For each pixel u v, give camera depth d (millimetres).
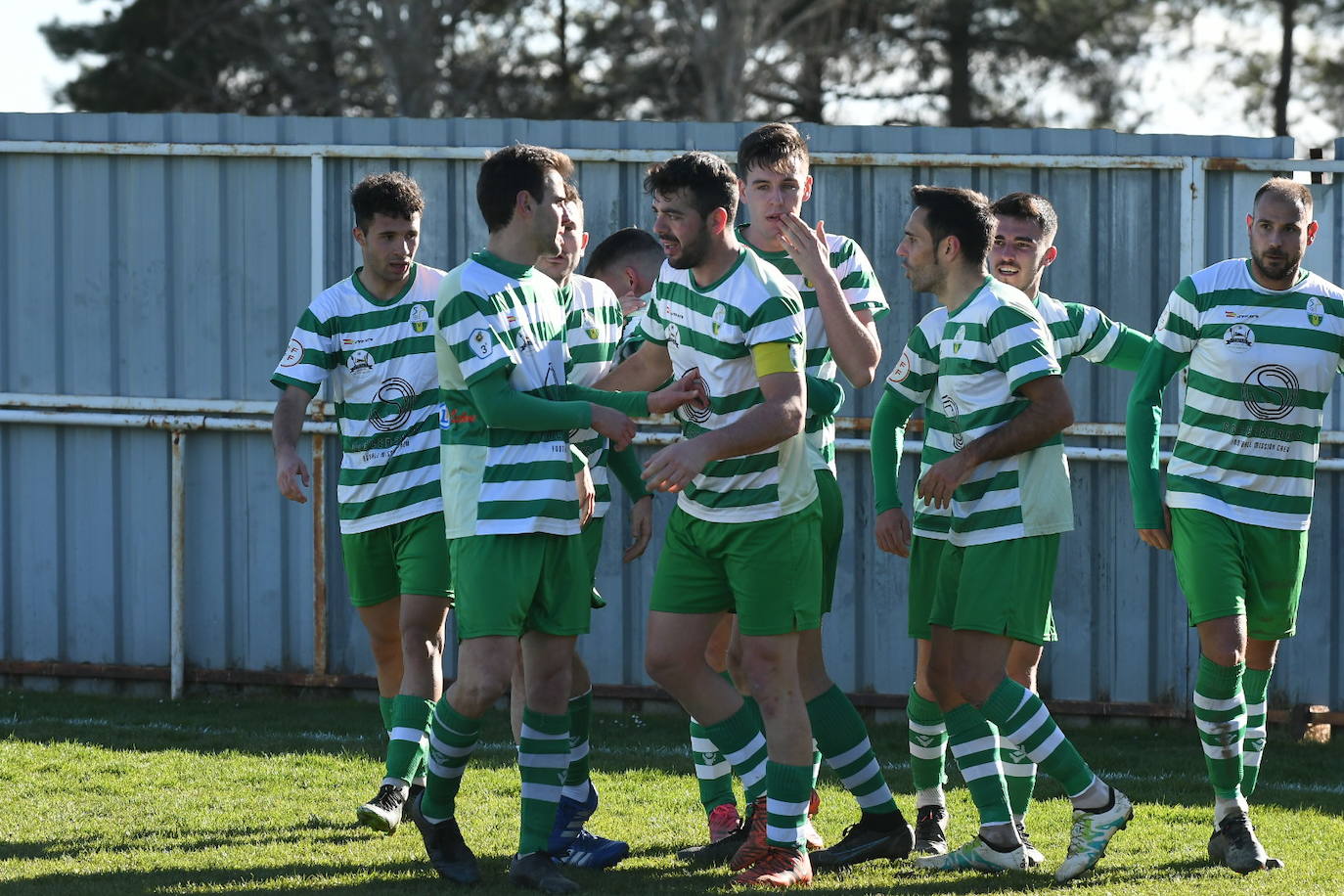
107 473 30250
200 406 29859
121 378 30172
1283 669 27688
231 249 29812
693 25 79125
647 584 29078
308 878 16672
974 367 17422
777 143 17641
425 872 17047
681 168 16047
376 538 19641
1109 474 27984
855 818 20344
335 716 27891
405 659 19203
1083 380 28000
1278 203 18109
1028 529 17156
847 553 28562
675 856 18281
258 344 29797
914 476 28281
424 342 19641
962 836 19500
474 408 16531
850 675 28609
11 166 30141
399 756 18906
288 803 20734
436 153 29094
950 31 93125
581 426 16078
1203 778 23750
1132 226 27969
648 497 19844
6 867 17094
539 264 18531
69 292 30188
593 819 20297
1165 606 28000
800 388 16047
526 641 16828
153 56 98812
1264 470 18438
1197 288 18703
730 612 18484
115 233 30047
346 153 29219
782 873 16422
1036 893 16234
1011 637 17172
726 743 17406
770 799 16656
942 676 17859
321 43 94812
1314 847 18875
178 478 29875
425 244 29328
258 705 29031
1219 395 18484
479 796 21266
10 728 26344
